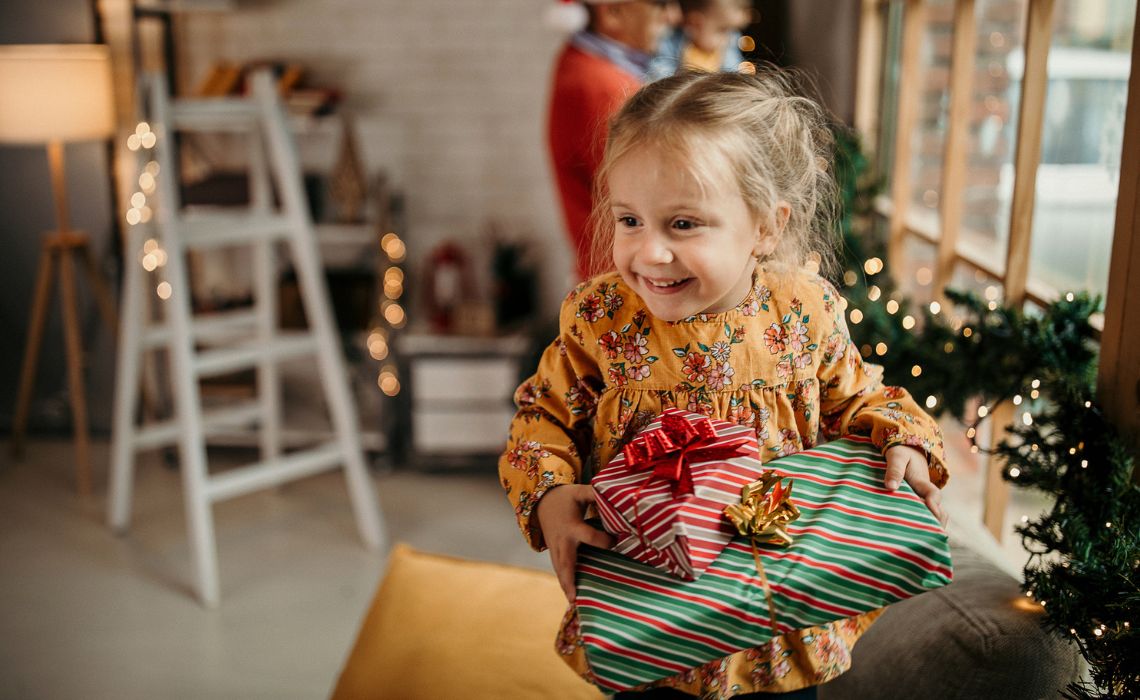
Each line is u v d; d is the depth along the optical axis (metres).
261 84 3.08
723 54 3.51
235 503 3.76
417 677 1.67
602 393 1.22
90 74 3.68
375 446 3.98
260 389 3.97
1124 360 1.50
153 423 4.30
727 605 1.02
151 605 3.04
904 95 3.00
